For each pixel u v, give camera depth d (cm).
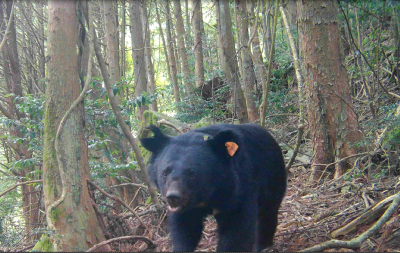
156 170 324
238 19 909
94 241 357
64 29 372
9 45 1032
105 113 587
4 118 590
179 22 1553
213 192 309
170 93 1636
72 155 363
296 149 530
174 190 283
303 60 635
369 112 773
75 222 347
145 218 483
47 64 373
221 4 805
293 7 1077
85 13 386
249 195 328
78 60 416
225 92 1152
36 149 587
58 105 367
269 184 384
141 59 1087
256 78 1059
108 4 1039
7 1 1017
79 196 358
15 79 1042
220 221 327
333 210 470
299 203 521
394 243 355
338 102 606
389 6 574
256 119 867
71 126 368
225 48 816
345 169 602
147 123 844
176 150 313
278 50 1188
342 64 611
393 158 557
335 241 333
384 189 488
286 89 1062
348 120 606
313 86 621
